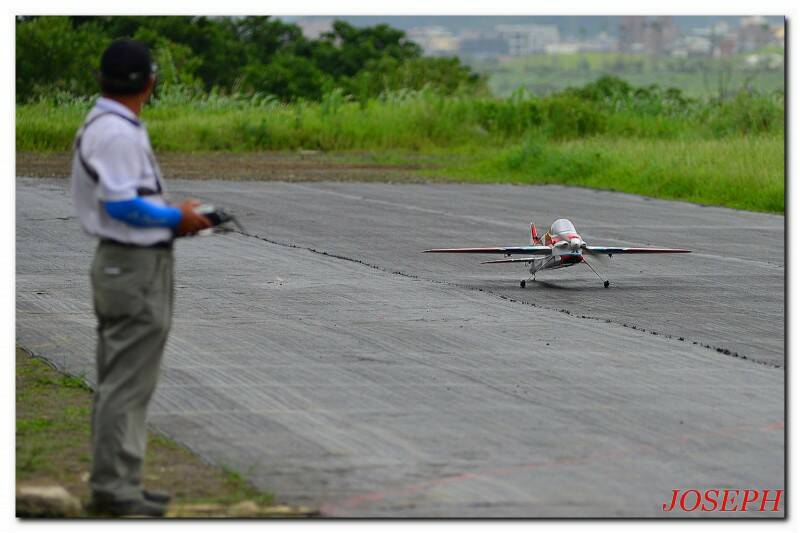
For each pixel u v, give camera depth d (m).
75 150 14.35
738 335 27.75
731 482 16.52
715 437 18.67
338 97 131.25
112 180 13.97
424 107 127.56
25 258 39.41
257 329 27.48
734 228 54.53
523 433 18.72
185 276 36.09
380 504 15.23
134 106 14.53
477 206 63.12
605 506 15.35
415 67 198.50
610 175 80.25
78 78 144.38
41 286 33.62
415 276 37.19
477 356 24.75
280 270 37.84
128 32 189.50
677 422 19.55
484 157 108.88
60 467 16.62
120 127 14.12
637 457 17.55
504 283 36.12
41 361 23.67
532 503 15.38
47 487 15.14
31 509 14.63
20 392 21.06
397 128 124.31
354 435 18.47
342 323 28.52
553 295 33.84
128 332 14.55
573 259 35.47
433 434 18.58
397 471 16.64
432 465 16.94
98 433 14.68
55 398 20.66
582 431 18.92
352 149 121.31
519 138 124.50
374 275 37.16
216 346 25.36
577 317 29.95
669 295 34.22
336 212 58.06
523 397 21.16
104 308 14.55
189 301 31.47
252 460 17.08
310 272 37.56
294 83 191.00
